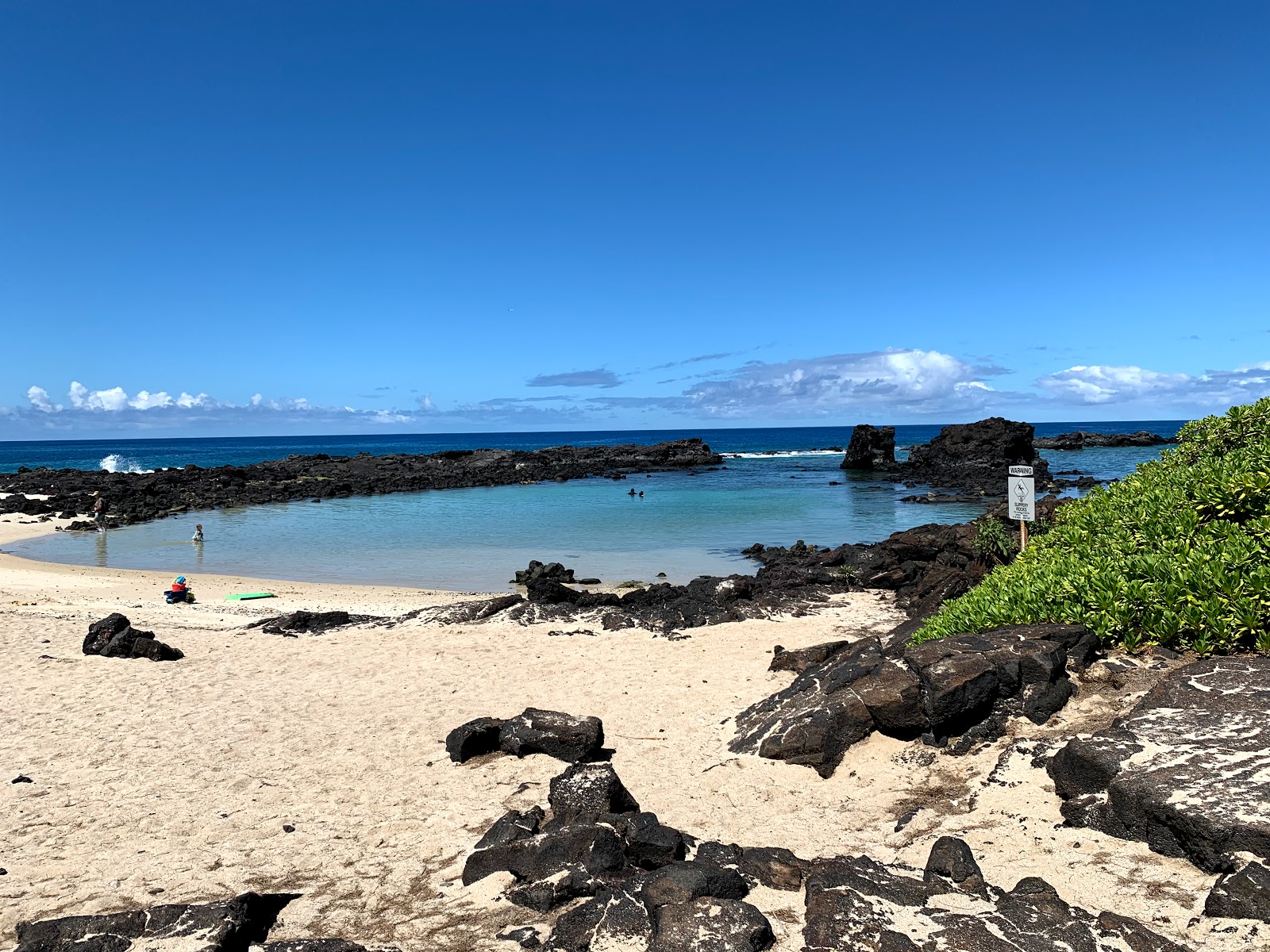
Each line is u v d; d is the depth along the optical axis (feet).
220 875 21.44
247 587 84.94
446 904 19.02
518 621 60.59
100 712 38.34
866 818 22.59
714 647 48.70
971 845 19.48
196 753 32.32
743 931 15.30
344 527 142.10
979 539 61.46
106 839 24.29
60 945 16.35
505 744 30.63
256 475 253.24
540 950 16.33
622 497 190.08
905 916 15.48
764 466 306.96
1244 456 32.86
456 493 210.59
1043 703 25.20
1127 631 27.48
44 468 273.33
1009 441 257.14
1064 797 20.67
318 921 18.56
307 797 27.35
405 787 27.91
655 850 19.79
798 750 26.81
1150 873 16.85
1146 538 31.76
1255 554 27.25
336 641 54.19
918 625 39.86
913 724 26.14
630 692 39.58
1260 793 17.01
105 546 121.60
